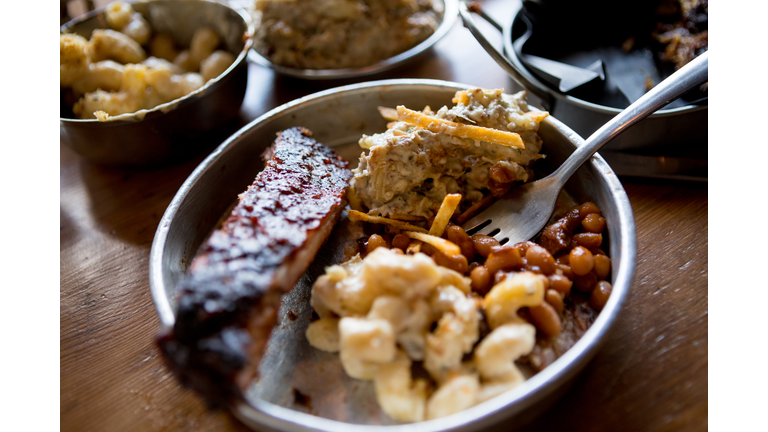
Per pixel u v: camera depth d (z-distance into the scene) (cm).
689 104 30
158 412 24
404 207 28
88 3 44
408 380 21
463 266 25
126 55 37
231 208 30
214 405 21
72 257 30
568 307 24
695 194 29
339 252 28
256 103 39
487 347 21
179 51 40
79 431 23
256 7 39
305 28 38
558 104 31
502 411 19
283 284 22
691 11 34
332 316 24
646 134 29
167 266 25
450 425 19
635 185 30
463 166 28
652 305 25
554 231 26
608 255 25
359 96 31
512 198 27
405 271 22
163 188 33
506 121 27
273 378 24
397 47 39
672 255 27
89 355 26
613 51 36
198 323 20
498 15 43
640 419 22
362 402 23
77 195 34
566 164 26
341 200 27
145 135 31
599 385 23
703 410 22
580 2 36
